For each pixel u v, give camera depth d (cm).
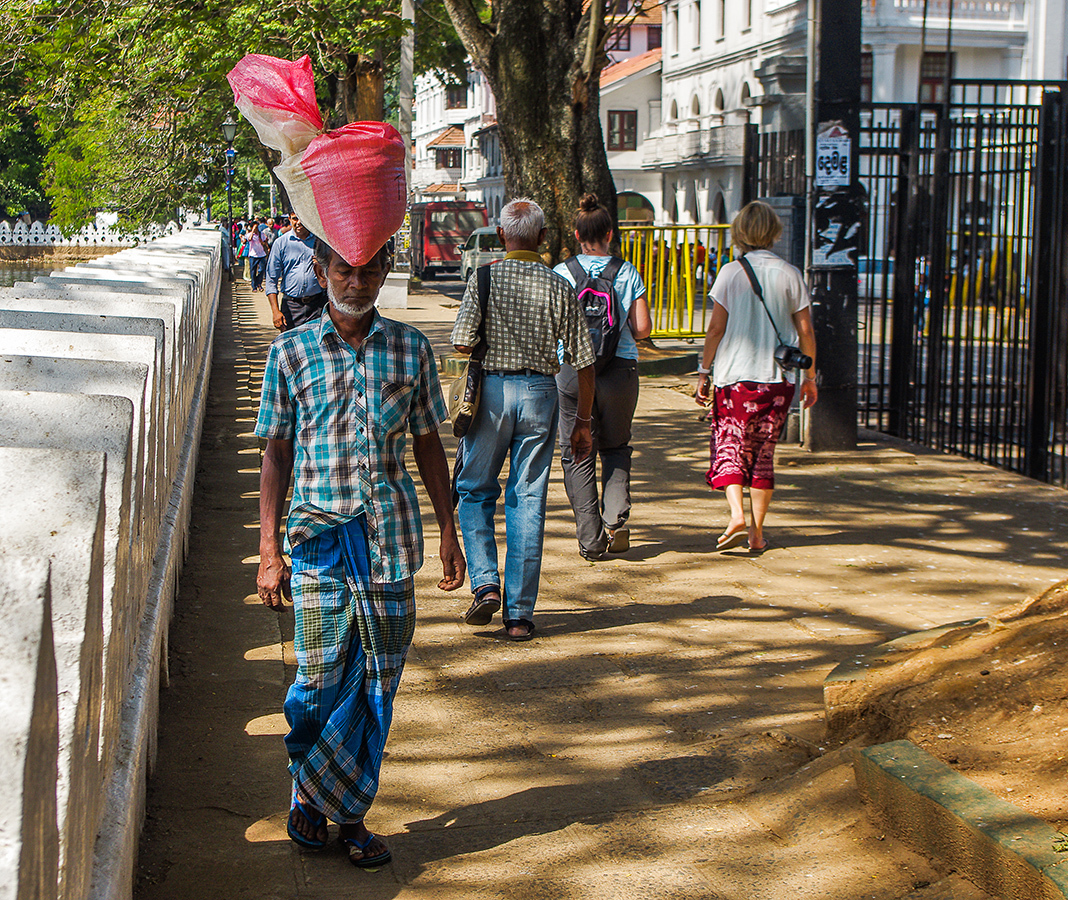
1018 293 884
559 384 607
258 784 366
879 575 614
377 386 304
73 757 191
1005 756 322
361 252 288
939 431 966
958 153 972
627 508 629
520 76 1344
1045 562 642
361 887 310
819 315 914
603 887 310
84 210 4044
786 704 439
